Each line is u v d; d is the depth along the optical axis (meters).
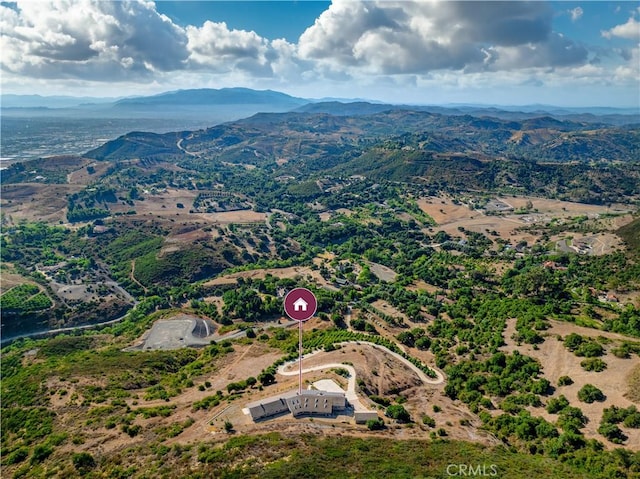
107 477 71.19
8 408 107.12
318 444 73.06
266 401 90.75
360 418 87.12
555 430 85.38
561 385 104.88
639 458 73.38
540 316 145.38
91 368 129.38
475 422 94.69
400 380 115.25
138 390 116.81
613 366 106.75
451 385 112.94
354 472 63.34
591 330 134.50
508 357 121.44
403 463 67.50
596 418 90.38
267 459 67.38
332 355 127.75
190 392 111.44
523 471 67.81
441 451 74.06
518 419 91.69
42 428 95.44
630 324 135.62
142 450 78.50
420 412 97.00
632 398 93.31
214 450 72.00
